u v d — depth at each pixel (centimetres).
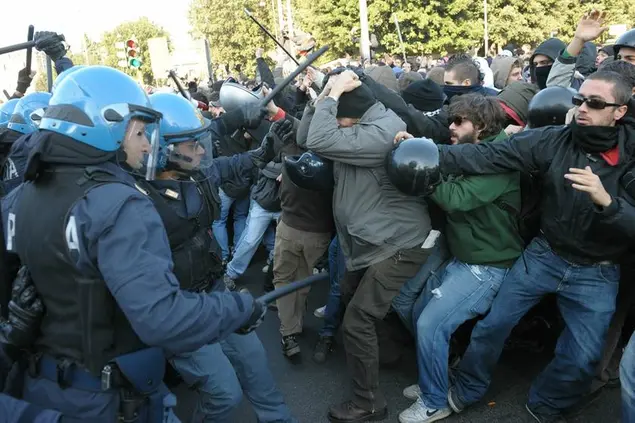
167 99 219
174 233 211
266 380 259
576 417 283
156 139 177
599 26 377
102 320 155
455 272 284
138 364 161
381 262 270
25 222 160
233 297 171
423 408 282
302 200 332
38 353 167
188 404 313
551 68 411
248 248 459
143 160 178
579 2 3170
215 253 238
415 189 247
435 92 331
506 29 3005
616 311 285
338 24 2486
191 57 1692
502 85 581
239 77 1295
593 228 241
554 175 245
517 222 277
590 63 495
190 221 217
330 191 305
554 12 3109
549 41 461
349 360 284
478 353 275
